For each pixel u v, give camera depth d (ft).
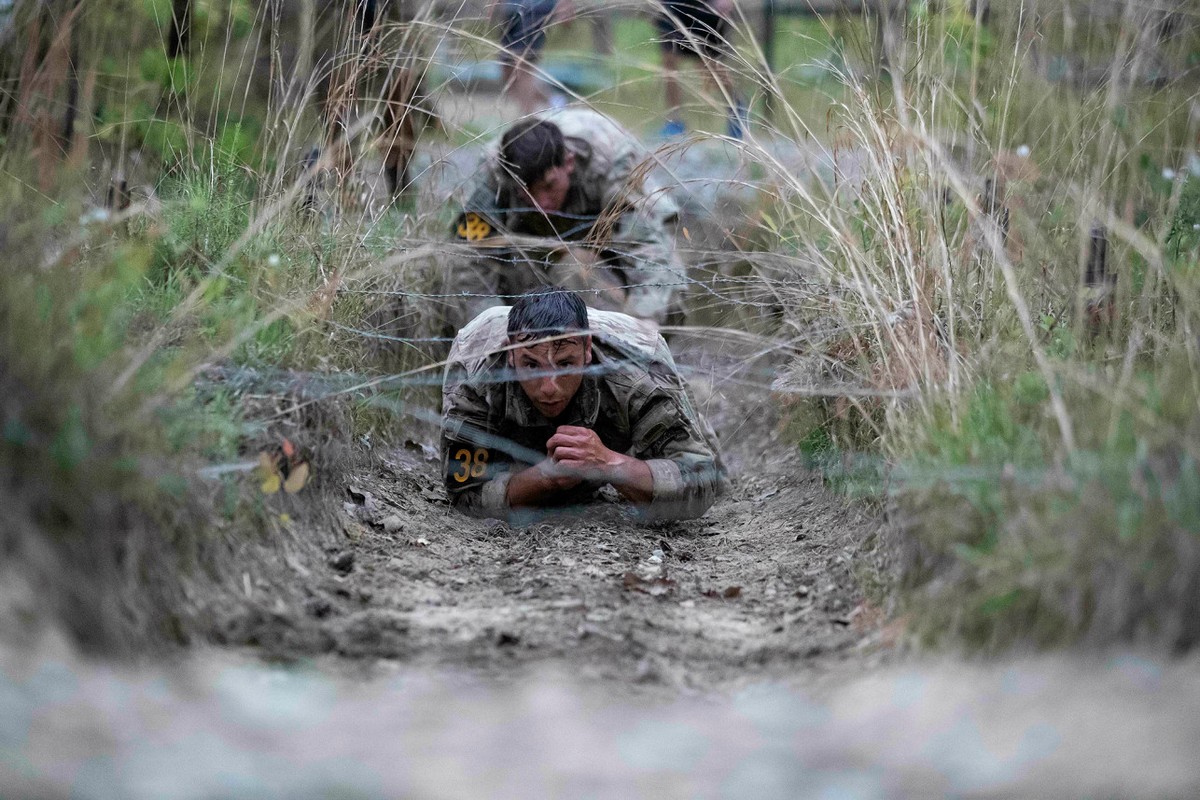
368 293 32.01
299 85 34.24
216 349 24.21
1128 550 17.24
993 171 28.27
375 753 14.67
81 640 16.60
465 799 13.39
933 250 26.61
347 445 28.73
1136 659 16.40
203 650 18.63
